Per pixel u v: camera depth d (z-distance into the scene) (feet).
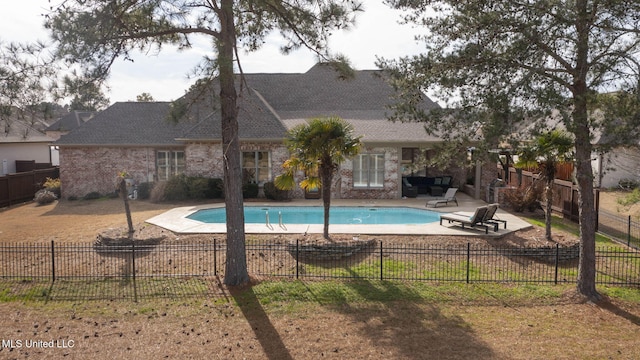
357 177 84.28
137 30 36.24
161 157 90.74
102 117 95.55
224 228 55.88
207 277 40.32
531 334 29.89
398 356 26.96
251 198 82.84
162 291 37.37
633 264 44.29
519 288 37.81
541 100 29.43
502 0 31.78
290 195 83.92
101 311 33.71
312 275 40.68
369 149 83.25
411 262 44.21
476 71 32.63
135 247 42.57
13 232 57.93
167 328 30.91
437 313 33.12
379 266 43.01
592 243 35.86
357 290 37.24
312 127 47.67
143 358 26.91
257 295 36.45
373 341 28.84
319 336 29.58
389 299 35.53
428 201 79.15
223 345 28.48
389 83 35.78
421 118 34.94
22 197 84.89
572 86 33.01
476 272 41.60
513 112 30.53
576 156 34.63
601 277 40.70
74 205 79.97
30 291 37.52
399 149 82.99
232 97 37.55
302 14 37.76
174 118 36.06
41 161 114.32
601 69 30.37
